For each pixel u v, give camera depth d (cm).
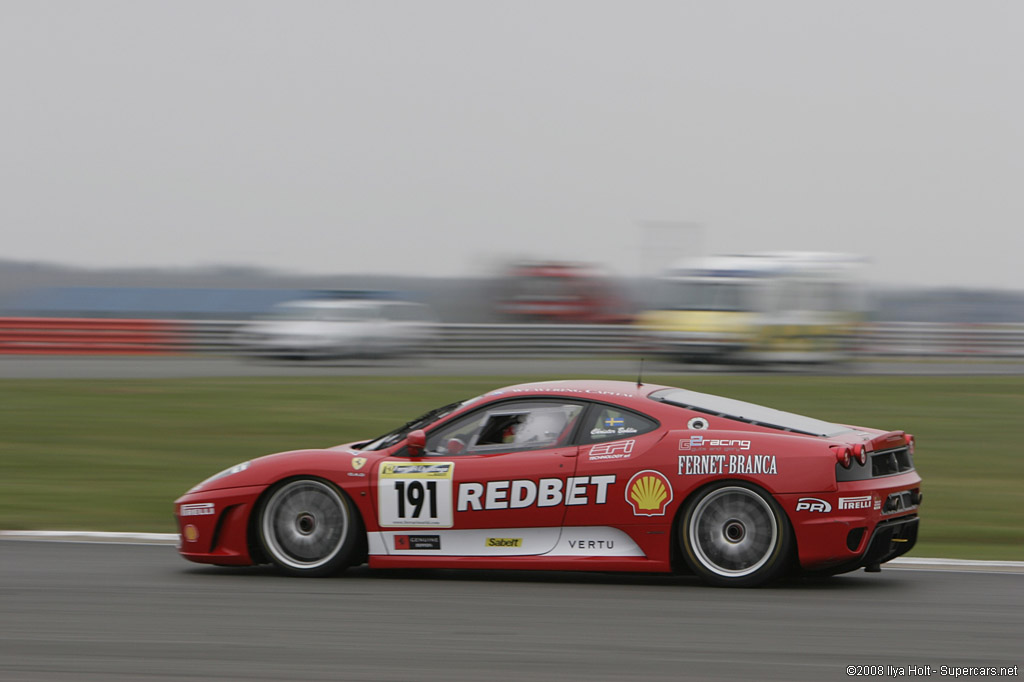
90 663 1627
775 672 1574
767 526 2114
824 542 2086
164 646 1720
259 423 5078
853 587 2181
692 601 2033
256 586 2191
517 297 11775
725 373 7769
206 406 5584
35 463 4169
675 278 8531
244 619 1902
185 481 3838
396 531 2259
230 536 2317
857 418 5378
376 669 1591
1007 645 1734
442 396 5972
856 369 8500
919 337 10056
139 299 11762
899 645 1727
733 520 2136
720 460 2134
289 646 1719
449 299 11406
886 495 2144
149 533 2970
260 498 2306
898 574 2350
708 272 8406
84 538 2806
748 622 1869
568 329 9394
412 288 11144
